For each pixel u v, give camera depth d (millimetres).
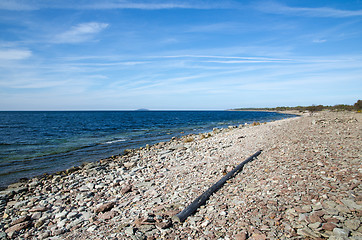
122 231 5223
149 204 6766
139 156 16344
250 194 6289
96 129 41312
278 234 4281
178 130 38969
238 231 4594
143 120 74938
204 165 10656
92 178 11133
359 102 63594
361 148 9914
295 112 122500
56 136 30656
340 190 5695
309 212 4883
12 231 5992
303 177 6898
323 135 14867
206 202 6219
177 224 5227
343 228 4148
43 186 10633
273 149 11922
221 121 66312
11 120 73625
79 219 6441
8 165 15109
